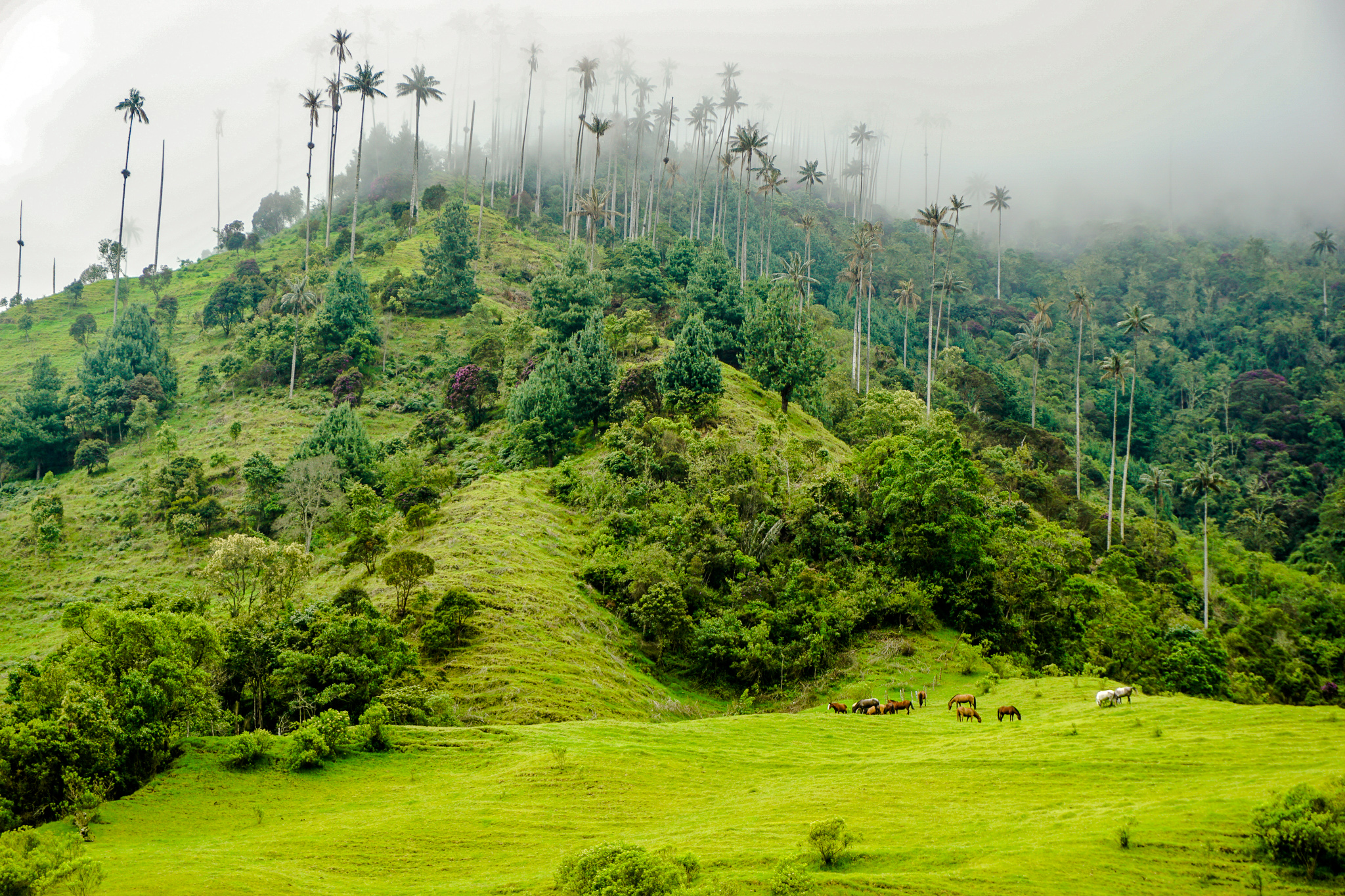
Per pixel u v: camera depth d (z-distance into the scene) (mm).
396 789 42625
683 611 75250
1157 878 26688
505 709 58438
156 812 39031
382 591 75250
